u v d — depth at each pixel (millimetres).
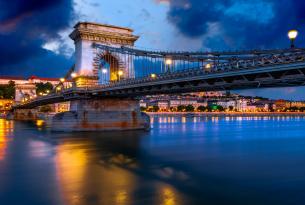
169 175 23609
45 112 180625
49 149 37094
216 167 26516
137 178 22594
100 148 37719
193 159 30344
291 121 133375
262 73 23234
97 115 57812
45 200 17812
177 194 18781
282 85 24844
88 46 65438
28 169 25766
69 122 57219
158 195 18500
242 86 28297
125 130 59406
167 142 43719
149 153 34094
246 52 24500
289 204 17219
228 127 83500
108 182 21469
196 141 45500
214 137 52406
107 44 67062
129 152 34750
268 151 36094
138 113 61781
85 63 64562
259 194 18875
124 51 57000
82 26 65938
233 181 21844
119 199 17797
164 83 35500
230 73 25750
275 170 25359
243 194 18906
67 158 30969
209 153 34156
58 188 20062
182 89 36062
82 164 27906
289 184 21094
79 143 42188
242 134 59750
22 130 67250
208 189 19812
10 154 33500
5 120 121125
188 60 34625
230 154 33562
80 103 57094
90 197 18188
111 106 59219
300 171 25000
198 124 97438
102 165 27469
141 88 43531
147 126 62562
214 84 29453
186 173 24266
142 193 18891
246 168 26125
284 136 56375
